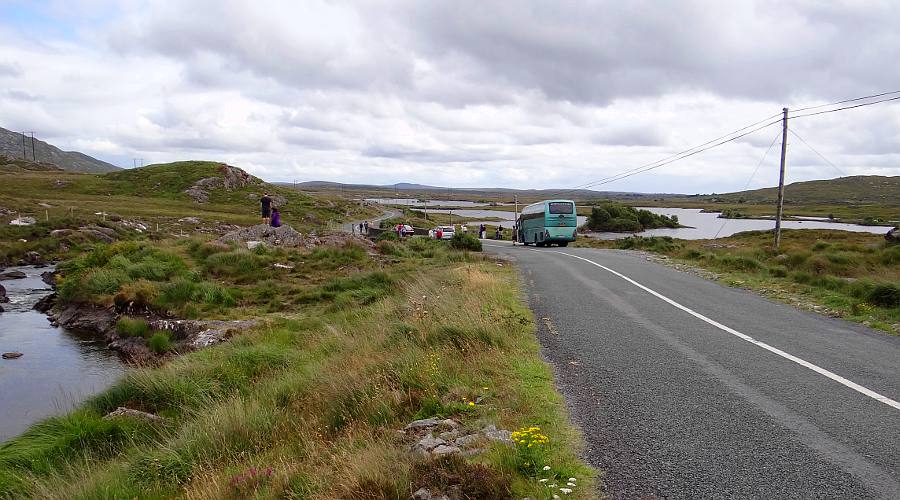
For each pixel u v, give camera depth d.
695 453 4.57
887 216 100.38
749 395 6.02
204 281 21.08
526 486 4.00
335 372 8.16
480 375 6.82
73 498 5.56
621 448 4.69
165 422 8.21
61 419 8.30
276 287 20.58
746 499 3.81
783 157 28.38
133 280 20.47
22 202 60.72
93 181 95.31
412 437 5.15
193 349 13.96
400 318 11.20
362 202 143.50
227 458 6.05
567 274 18.28
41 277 28.89
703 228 92.12
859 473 4.18
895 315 10.46
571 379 6.67
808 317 10.76
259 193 99.38
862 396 5.95
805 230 50.53
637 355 7.80
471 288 13.05
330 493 4.32
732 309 11.62
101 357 14.68
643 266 20.97
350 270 24.06
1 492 6.23
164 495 5.55
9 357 14.52
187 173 102.44
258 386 8.98
